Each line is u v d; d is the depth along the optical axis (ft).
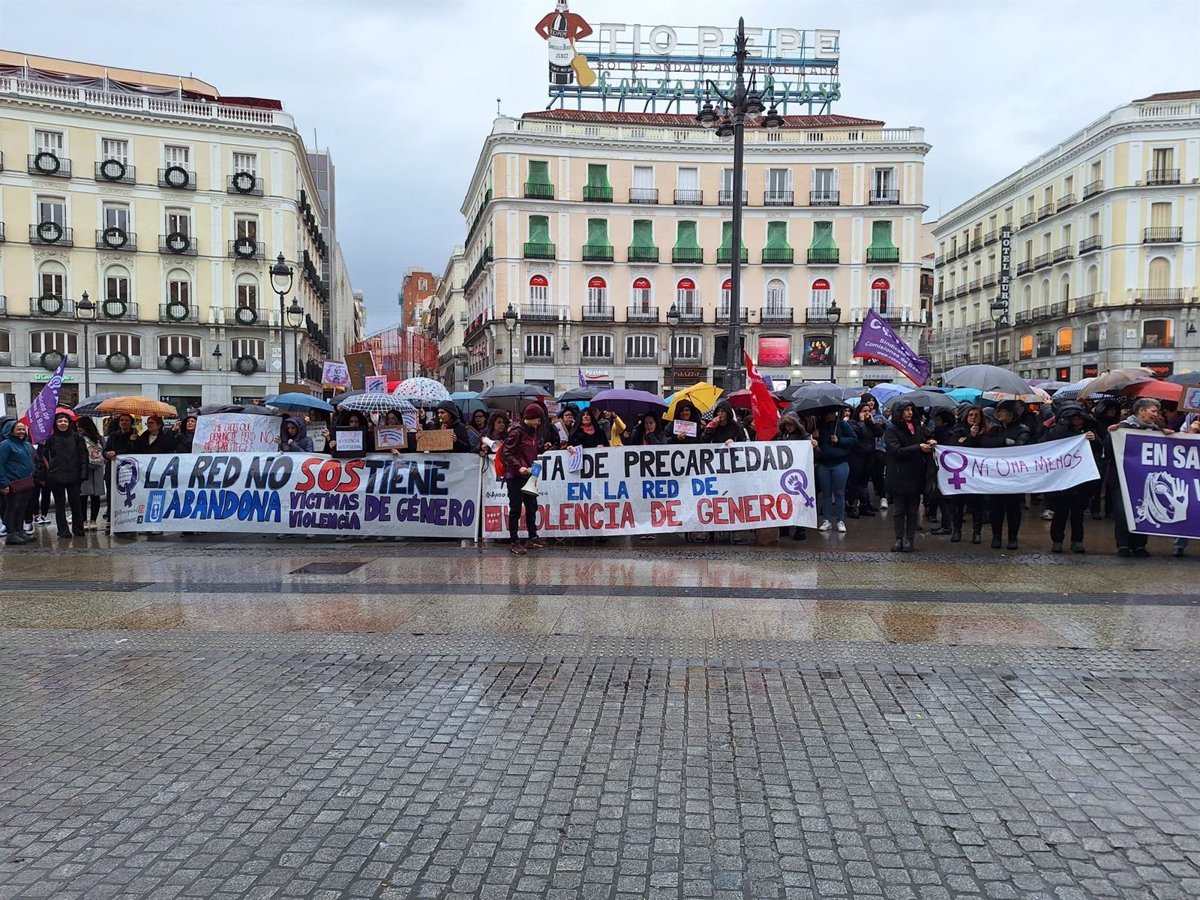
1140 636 19.34
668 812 11.40
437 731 14.17
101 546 32.89
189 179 143.23
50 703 15.56
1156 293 145.89
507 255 151.53
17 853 10.39
